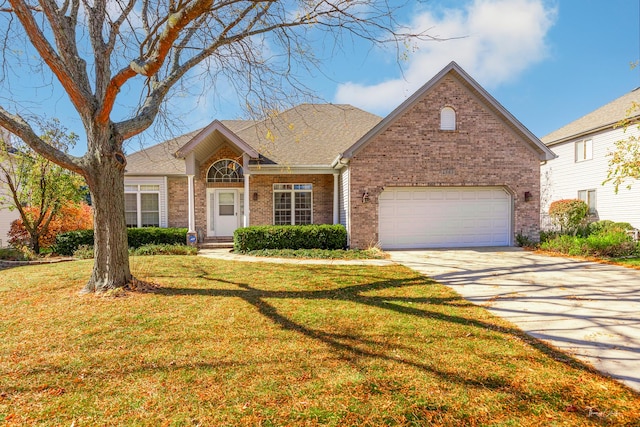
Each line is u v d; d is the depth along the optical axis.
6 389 3.04
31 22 4.96
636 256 10.54
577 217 14.05
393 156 12.37
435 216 12.83
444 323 4.70
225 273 8.11
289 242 12.33
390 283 7.12
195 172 13.40
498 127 12.70
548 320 4.86
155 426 2.53
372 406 2.75
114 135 6.15
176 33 4.58
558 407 2.77
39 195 11.95
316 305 5.50
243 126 17.34
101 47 6.16
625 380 3.21
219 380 3.17
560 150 19.92
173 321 4.74
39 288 6.53
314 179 14.88
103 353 3.75
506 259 10.29
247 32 6.62
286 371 3.32
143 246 12.56
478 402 2.82
